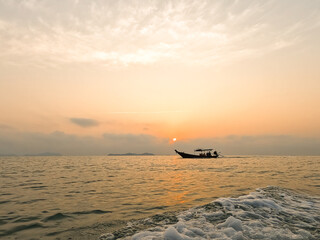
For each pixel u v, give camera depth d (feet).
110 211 24.94
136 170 86.33
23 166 117.50
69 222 20.94
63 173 74.18
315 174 63.36
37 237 17.17
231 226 17.44
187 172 74.43
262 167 95.20
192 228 17.15
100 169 93.40
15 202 29.81
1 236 17.46
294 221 19.04
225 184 44.42
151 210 25.11
